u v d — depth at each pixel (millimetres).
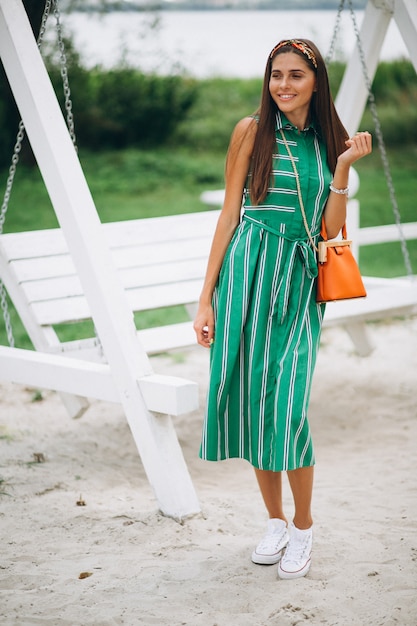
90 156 16766
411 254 9930
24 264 4699
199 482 4277
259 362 3014
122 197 13578
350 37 20031
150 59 17984
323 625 2742
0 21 3602
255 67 21484
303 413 2947
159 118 17688
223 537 3477
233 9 28547
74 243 3645
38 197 12992
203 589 3008
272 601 2900
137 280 5027
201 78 20062
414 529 3477
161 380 3537
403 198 13328
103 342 3680
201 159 16781
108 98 17375
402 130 17641
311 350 3025
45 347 4594
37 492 3988
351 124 5551
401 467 4277
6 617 2820
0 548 3389
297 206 3012
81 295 4809
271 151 2969
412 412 5211
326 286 3045
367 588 2973
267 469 3031
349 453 4590
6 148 15047
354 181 5734
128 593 2992
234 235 3098
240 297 3008
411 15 4879
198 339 3129
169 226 5363
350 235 5805
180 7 27969
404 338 7035
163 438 3641
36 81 3598
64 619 2805
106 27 17625
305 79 2949
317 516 3674
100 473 4328
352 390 5699
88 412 5402
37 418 5258
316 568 3143
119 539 3463
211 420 3059
